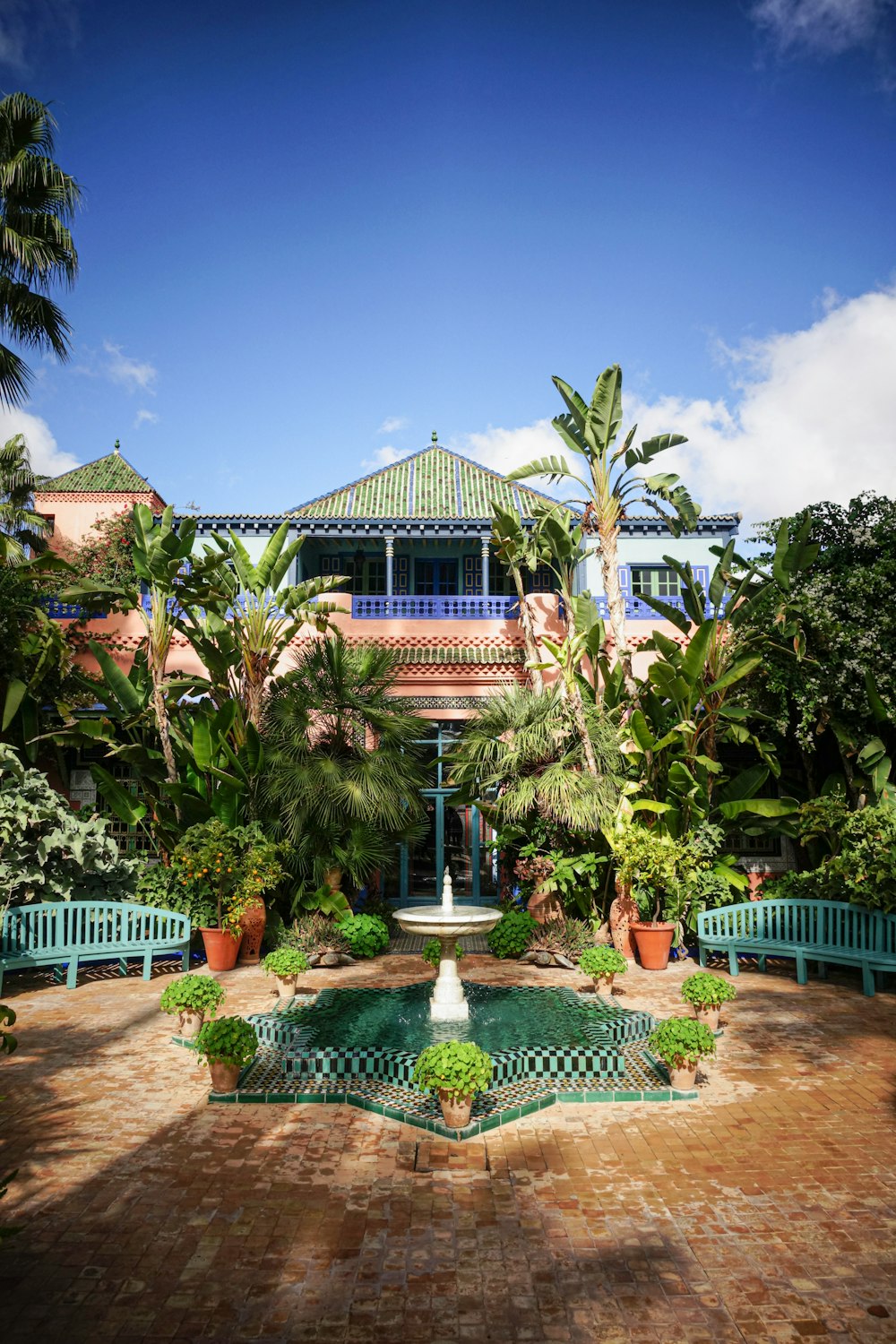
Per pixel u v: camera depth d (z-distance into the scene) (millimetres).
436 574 19422
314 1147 5480
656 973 10711
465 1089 5555
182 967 11016
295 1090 6379
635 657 15180
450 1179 5027
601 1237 4371
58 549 19109
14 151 13727
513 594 19469
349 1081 6613
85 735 12516
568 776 11602
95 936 10219
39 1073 6863
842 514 13047
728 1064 7145
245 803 12000
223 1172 5105
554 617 15492
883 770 11727
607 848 12125
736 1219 4555
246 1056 6246
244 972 10727
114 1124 5824
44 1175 5051
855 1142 5578
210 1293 3875
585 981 10242
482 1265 4113
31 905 9914
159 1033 8031
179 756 12539
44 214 13766
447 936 8109
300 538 12969
